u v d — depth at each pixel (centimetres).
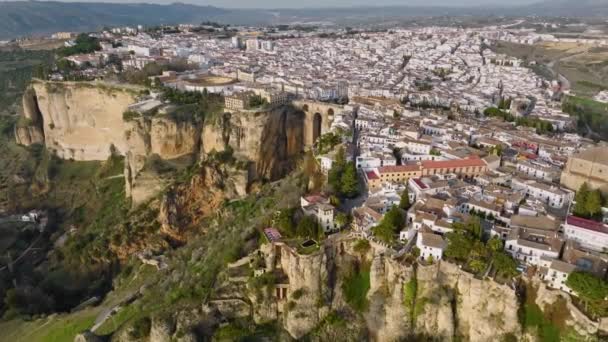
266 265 14862
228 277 15300
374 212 15362
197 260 18438
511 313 12156
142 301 17150
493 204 15550
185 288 15975
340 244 14650
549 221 14438
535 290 12331
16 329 18400
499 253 12794
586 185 16175
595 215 15038
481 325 12569
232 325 14412
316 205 16025
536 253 12838
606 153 17662
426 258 13450
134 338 15388
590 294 11188
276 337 14038
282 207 17262
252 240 16450
